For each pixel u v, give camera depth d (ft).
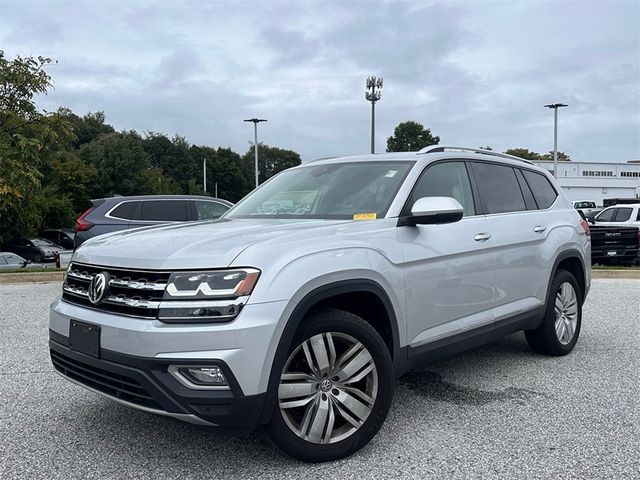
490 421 12.53
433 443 11.38
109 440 11.57
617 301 28.96
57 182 137.28
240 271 9.41
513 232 15.23
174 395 9.11
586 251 18.78
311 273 10.02
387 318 11.50
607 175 250.16
